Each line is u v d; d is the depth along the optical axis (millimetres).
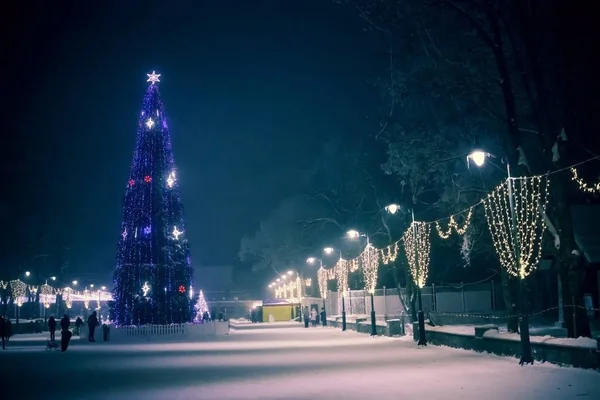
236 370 23609
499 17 27188
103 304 116875
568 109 26328
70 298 91062
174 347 38906
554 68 26484
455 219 39938
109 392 18031
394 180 56000
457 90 31438
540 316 46469
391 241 55750
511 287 32469
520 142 26766
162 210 49594
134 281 48781
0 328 39906
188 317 50312
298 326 71438
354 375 20781
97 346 41719
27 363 28859
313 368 23578
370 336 45594
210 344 41188
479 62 30016
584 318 24766
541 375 19219
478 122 32469
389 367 23078
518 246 23984
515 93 30078
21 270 80875
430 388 17031
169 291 49406
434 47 31141
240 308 129875
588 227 35094
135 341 46844
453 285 55281
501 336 26172
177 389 18406
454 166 35625
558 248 25594
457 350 30141
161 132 51062
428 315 44750
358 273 69938
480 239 40656
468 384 17672
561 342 21625
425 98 33188
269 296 138250
